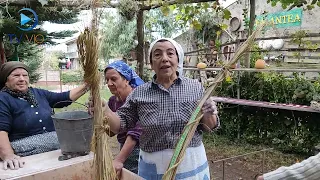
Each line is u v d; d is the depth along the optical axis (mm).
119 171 1673
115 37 9609
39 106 2176
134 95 1748
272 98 5090
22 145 1949
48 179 1574
